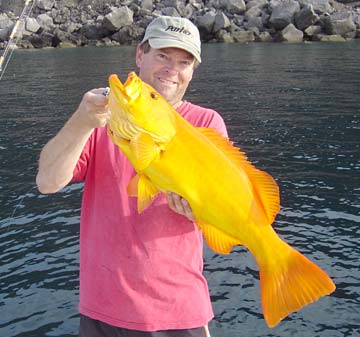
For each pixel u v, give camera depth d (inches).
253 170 50.4
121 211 57.0
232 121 276.2
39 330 104.0
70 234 144.3
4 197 172.1
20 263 129.0
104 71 486.3
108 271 57.2
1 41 741.9
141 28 737.6
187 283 58.1
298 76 423.2
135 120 44.9
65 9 800.9
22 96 369.1
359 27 710.5
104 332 57.9
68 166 53.0
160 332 57.2
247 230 50.0
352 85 370.6
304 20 705.0
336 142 225.9
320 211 154.1
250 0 754.8
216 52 612.7
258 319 106.3
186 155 48.0
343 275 121.1
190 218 51.1
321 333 101.9
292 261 49.2
